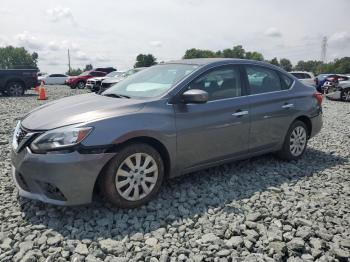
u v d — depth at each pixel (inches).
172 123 159.5
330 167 219.1
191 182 183.9
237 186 180.7
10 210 149.1
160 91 167.2
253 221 143.7
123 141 144.0
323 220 146.3
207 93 160.2
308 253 123.6
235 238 129.3
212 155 178.2
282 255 120.5
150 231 135.2
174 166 164.2
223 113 178.9
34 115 156.6
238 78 192.7
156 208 153.0
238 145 189.2
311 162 228.2
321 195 173.2
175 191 171.5
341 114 488.4
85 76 1222.3
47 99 678.5
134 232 134.0
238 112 185.6
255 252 123.7
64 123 139.7
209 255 119.5
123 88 185.8
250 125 192.1
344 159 238.8
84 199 139.3
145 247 123.4
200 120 169.5
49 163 133.3
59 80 1648.6
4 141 263.9
